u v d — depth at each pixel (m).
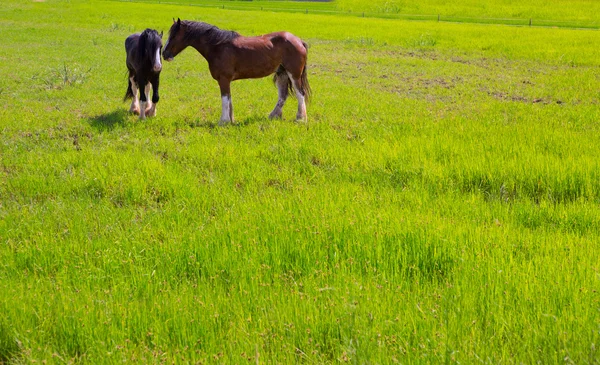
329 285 5.45
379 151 10.17
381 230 6.55
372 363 4.12
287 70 12.48
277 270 5.80
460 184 8.88
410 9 63.59
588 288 5.18
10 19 41.28
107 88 17.11
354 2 69.81
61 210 7.67
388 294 5.09
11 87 16.78
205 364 4.16
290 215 7.12
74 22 40.97
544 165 9.09
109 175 8.95
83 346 4.57
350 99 15.70
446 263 5.93
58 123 12.45
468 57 27.39
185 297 5.19
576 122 12.88
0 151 10.41
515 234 6.69
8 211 7.70
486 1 67.19
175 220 7.42
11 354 4.45
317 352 4.32
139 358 4.31
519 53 28.30
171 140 11.08
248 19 47.22
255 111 14.02
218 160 9.91
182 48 12.09
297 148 10.54
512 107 14.90
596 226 7.18
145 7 56.38
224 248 6.16
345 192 8.20
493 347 4.31
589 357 4.11
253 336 4.53
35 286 5.52
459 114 13.88
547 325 4.52
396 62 24.86
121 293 5.30
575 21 53.34
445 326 4.58
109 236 6.85
